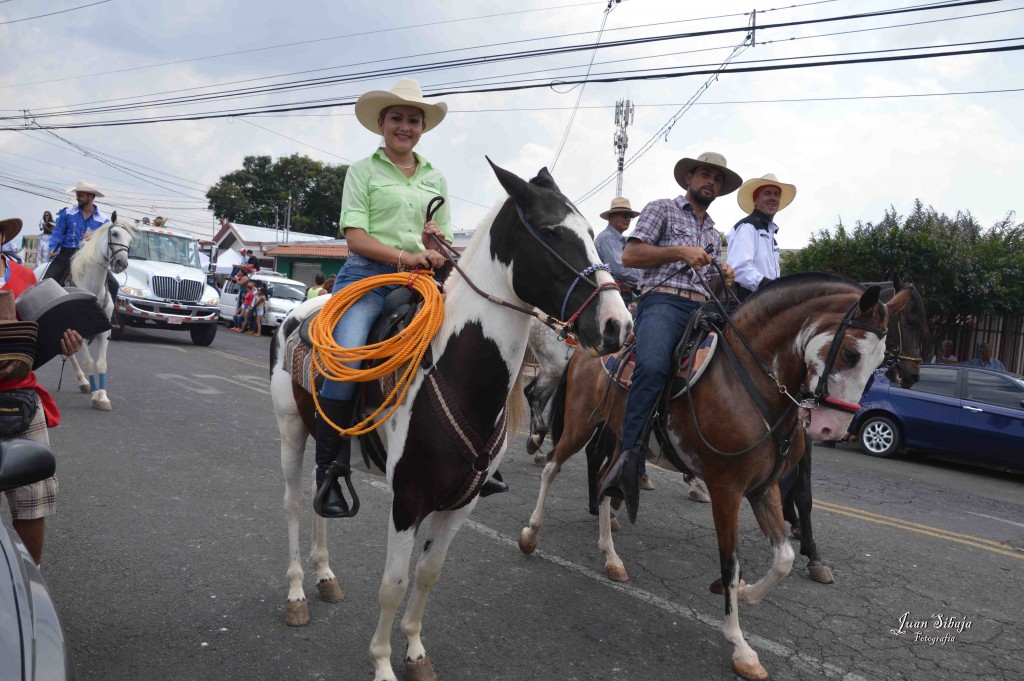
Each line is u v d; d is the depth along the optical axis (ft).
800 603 14.69
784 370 12.04
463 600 13.58
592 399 15.65
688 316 13.85
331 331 10.60
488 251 9.59
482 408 9.63
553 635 12.48
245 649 11.16
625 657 11.91
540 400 23.48
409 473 9.66
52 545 14.40
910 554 18.28
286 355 12.17
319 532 12.97
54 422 10.95
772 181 16.81
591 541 17.47
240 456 22.20
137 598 12.52
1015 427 30.12
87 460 20.24
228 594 12.95
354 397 10.35
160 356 43.70
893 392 33.63
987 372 32.07
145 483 18.75
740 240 16.42
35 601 6.74
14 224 11.28
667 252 13.43
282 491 19.04
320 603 12.89
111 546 14.61
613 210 24.48
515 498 20.76
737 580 11.80
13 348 9.55
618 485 13.30
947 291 48.19
